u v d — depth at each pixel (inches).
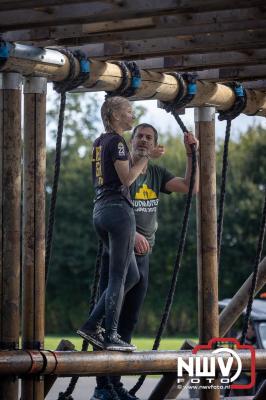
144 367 536.1
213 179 600.4
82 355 509.0
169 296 579.5
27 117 514.3
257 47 542.3
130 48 546.3
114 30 499.2
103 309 525.0
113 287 514.0
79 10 471.2
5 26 486.6
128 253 515.8
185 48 540.7
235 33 532.4
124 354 526.0
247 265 2645.2
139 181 566.9
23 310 510.9
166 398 648.4
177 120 596.4
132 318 558.9
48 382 509.0
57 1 448.8
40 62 508.7
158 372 549.6
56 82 533.6
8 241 501.7
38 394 498.6
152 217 570.9
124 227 512.4
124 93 567.8
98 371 515.8
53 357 498.6
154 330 2714.1
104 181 519.5
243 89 631.2
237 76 601.6
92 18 475.8
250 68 598.2
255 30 515.5
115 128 525.0
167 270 2719.0
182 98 594.2
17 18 481.4
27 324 509.0
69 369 504.1
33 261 511.2
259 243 644.7
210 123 607.2
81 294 2847.0
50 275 2842.0
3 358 482.0
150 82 575.5
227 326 658.8
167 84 583.8
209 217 596.4
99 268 560.4
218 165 2628.0
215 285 594.6
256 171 2699.3
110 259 515.8
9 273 500.7
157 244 2726.4
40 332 509.7
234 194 2662.4
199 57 577.6
